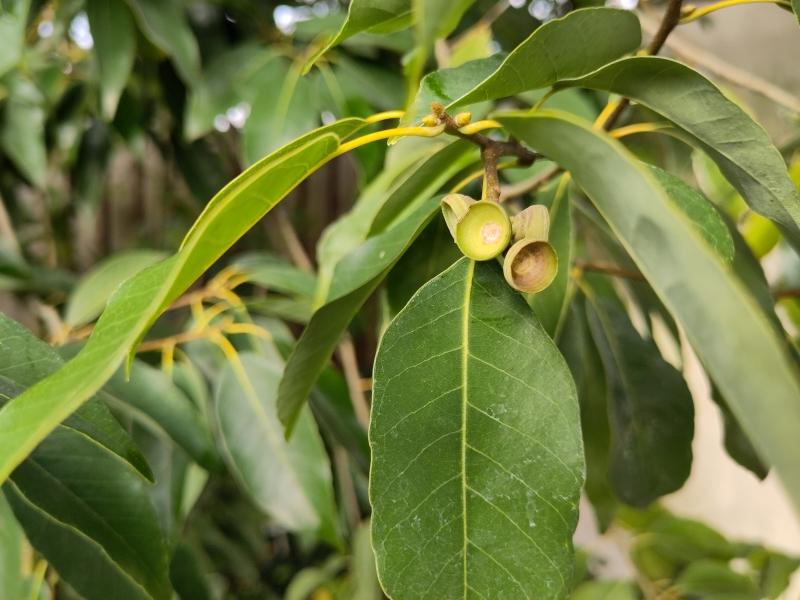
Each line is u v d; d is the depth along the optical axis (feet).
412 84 0.83
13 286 1.49
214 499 2.40
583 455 0.47
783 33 1.43
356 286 0.62
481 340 0.51
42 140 1.60
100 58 1.31
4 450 0.38
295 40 1.47
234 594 2.55
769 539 2.00
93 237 2.69
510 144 0.55
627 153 0.44
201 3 1.49
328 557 2.72
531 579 0.46
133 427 1.07
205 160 1.80
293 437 1.04
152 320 0.44
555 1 1.38
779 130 1.35
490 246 0.50
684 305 0.38
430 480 0.48
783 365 0.32
